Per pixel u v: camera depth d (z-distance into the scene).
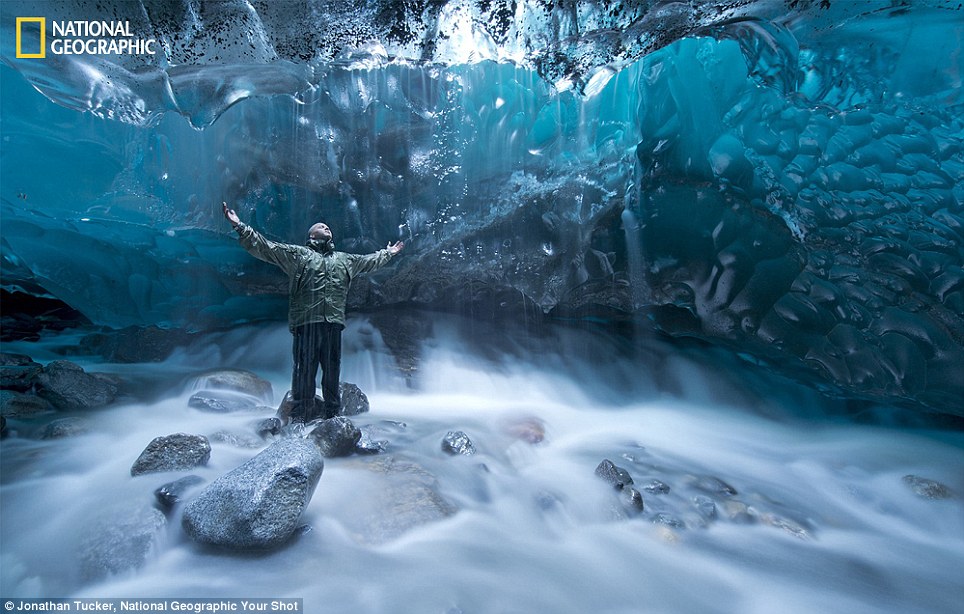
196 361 7.65
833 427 6.05
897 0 5.32
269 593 2.31
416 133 7.96
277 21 6.14
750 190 6.80
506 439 4.56
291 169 8.16
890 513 3.70
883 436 5.71
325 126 7.89
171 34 6.25
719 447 5.12
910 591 2.72
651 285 7.80
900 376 6.13
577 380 7.18
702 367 7.17
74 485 3.26
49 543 2.64
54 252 8.83
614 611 2.38
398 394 6.50
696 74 6.65
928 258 6.13
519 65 6.61
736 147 6.74
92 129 8.45
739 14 5.65
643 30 5.92
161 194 8.76
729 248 7.00
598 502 3.34
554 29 6.12
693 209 7.12
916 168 6.23
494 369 7.26
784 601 2.55
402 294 9.08
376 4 5.99
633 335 8.11
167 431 4.28
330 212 8.45
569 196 7.95
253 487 2.63
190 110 6.84
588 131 7.66
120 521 2.71
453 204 8.33
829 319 6.52
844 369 6.43
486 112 7.90
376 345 7.62
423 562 2.61
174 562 2.51
